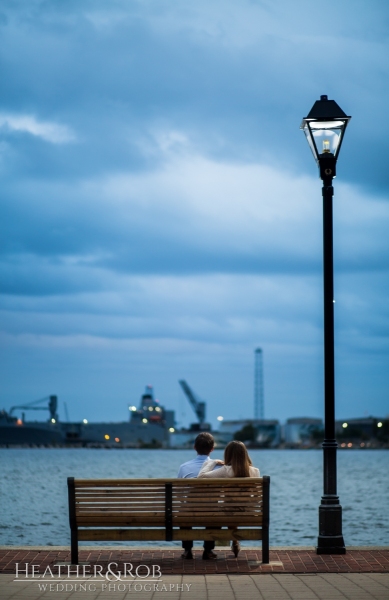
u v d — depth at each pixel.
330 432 13.72
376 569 12.05
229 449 13.20
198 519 12.52
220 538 12.54
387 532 24.33
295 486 59.91
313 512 33.19
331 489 13.55
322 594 10.27
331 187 14.23
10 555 13.36
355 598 10.02
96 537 12.59
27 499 37.78
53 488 48.44
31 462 130.62
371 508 34.38
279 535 24.28
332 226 14.18
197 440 13.61
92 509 12.50
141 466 113.50
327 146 14.26
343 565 12.37
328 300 14.03
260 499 12.56
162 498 12.53
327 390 13.80
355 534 23.78
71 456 199.00
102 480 12.50
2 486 50.81
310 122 14.24
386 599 9.96
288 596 10.16
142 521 12.52
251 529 12.60
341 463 144.00
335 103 14.29
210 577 11.55
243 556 13.17
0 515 28.95
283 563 12.57
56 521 26.84
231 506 12.52
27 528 24.73
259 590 10.56
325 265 14.10
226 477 13.02
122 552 13.69
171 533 12.52
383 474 85.50
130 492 12.54
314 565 12.37
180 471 13.48
